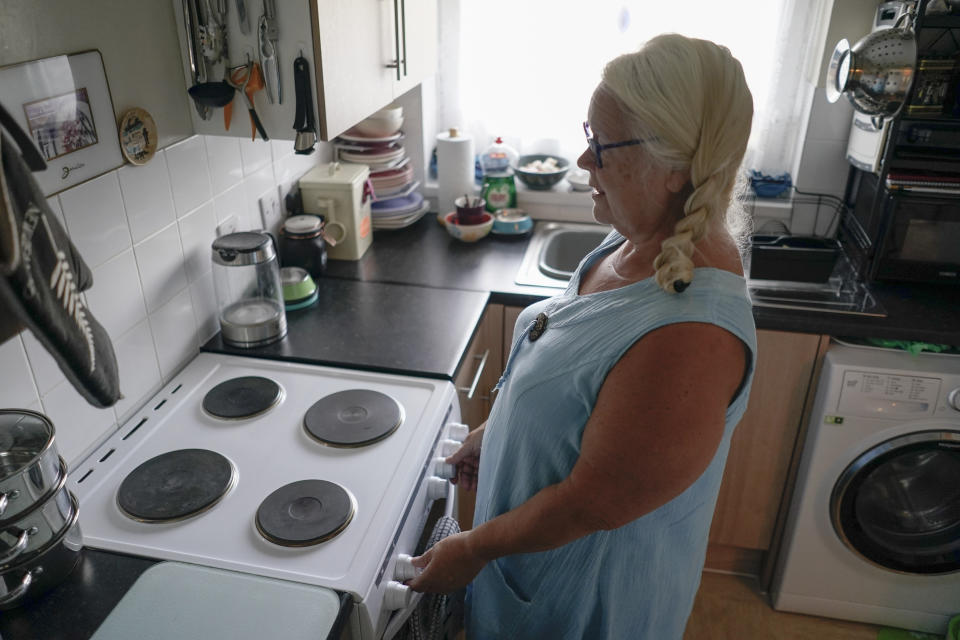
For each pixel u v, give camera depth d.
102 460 1.46
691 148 0.94
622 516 1.03
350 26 1.65
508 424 1.18
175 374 1.74
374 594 1.21
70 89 1.29
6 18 1.16
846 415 2.03
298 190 2.29
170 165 1.62
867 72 1.94
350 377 1.73
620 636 1.28
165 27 1.54
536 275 2.25
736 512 2.36
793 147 2.59
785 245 2.35
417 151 2.74
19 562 1.10
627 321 1.01
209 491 1.37
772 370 2.12
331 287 2.17
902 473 2.18
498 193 2.62
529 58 2.64
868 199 2.29
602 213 1.11
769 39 2.47
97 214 1.41
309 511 1.32
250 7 1.51
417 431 1.54
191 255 1.75
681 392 0.95
